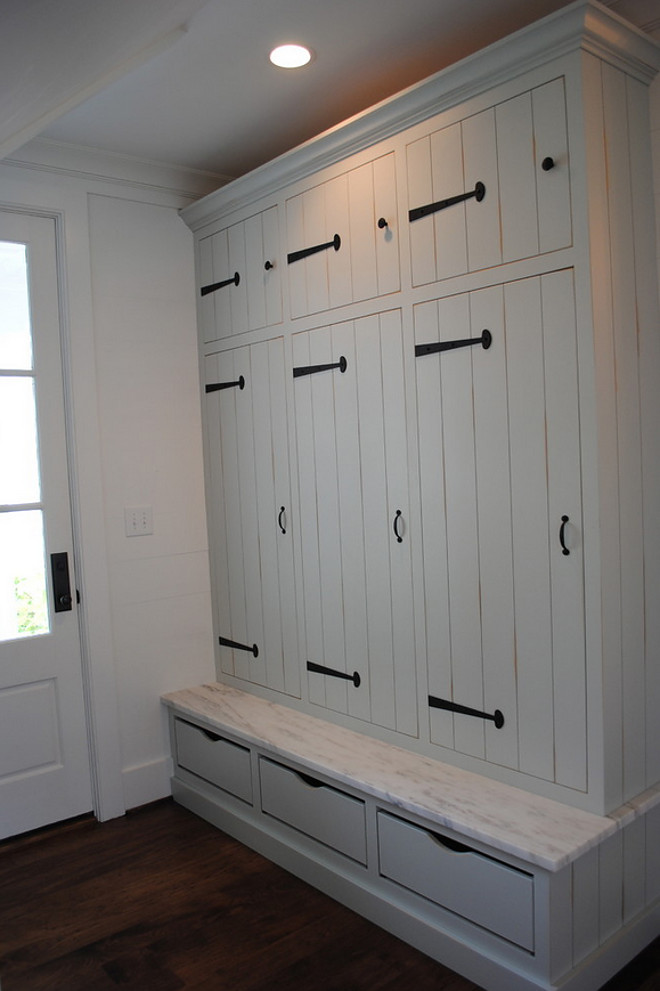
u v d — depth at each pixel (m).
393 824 2.08
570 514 1.87
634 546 1.93
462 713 2.17
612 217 1.85
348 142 2.33
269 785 2.53
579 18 1.71
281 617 2.80
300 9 1.93
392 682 2.38
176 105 2.45
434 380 2.17
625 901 1.95
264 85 2.34
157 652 3.01
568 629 1.90
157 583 3.00
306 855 2.38
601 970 1.85
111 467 2.88
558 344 1.86
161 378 3.01
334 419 2.50
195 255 3.08
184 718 2.93
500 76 1.92
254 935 2.13
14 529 2.69
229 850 2.62
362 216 2.34
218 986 1.93
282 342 2.69
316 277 2.53
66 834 2.76
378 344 2.32
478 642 2.11
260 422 2.82
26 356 2.71
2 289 2.66
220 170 3.02
